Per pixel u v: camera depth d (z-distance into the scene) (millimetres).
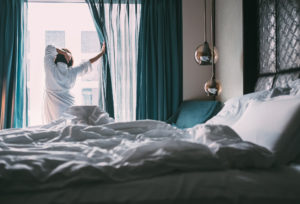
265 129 1189
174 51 3902
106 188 800
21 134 1423
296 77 1772
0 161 848
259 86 2373
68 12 4168
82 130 1527
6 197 767
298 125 1096
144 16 3875
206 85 2537
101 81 3857
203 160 896
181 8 3924
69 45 4199
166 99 3910
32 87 4133
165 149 921
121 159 930
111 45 3918
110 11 3883
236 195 780
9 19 3750
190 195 783
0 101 3689
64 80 3168
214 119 2117
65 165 854
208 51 2439
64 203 757
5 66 3691
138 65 3912
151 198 777
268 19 2260
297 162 1088
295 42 1820
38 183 799
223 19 3406
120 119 3922
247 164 927
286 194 787
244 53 2588
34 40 4105
